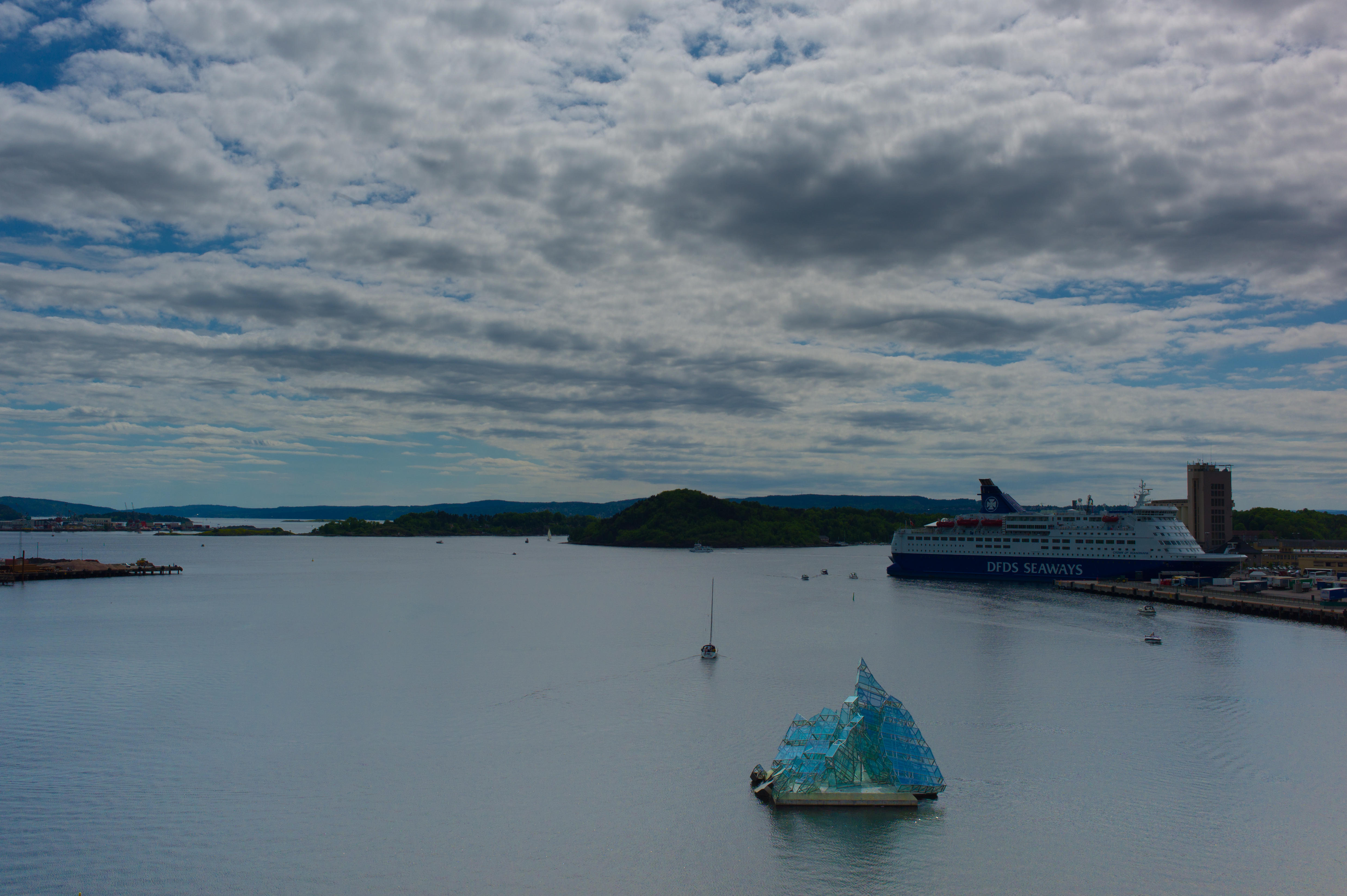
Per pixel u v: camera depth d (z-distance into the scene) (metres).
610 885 51.03
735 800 63.28
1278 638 132.88
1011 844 56.56
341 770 69.12
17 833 57.03
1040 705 89.44
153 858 53.72
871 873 52.66
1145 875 52.66
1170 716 85.12
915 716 85.25
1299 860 54.59
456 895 49.69
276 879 51.22
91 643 129.88
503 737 78.12
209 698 92.44
